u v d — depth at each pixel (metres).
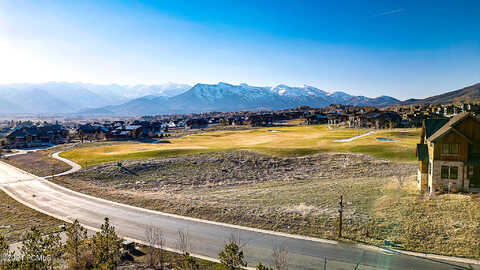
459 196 30.28
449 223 23.88
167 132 180.25
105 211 33.44
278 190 40.94
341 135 94.50
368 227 24.75
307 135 102.06
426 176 35.62
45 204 37.38
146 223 28.75
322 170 55.62
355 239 23.02
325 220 26.80
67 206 36.19
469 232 22.09
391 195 33.41
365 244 22.16
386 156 60.16
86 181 51.34
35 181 52.09
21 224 29.95
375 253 20.64
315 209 30.12
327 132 109.19
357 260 19.78
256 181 50.84
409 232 23.12
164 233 26.00
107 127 171.38
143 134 139.12
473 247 20.25
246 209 30.83
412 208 27.83
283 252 21.34
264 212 29.56
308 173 54.25
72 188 46.12
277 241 23.42
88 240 21.89
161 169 57.66
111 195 40.34
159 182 50.66
